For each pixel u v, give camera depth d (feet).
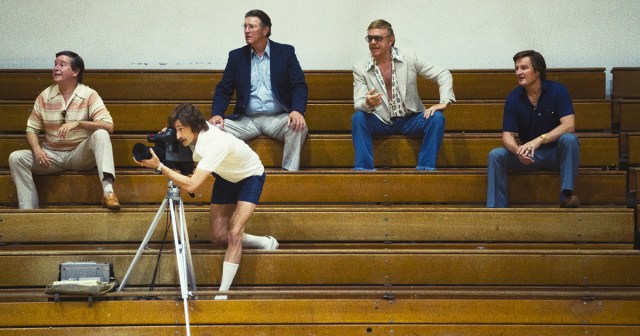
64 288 26.58
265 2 38.81
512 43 38.58
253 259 28.58
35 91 36.42
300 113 33.12
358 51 38.78
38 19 38.52
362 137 32.78
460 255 28.71
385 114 33.32
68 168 31.99
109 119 32.07
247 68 33.76
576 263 28.68
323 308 27.02
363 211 30.30
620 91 36.19
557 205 31.89
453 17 38.68
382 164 33.53
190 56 38.75
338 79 36.52
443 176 31.81
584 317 26.99
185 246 27.30
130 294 26.76
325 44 38.75
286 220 30.22
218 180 28.76
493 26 38.58
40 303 26.71
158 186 31.81
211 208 28.86
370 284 28.73
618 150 33.35
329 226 30.27
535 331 26.99
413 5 38.70
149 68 38.63
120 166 33.68
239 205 27.94
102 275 27.37
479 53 38.58
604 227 30.14
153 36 38.73
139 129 35.32
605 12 38.42
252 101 33.63
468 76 36.50
